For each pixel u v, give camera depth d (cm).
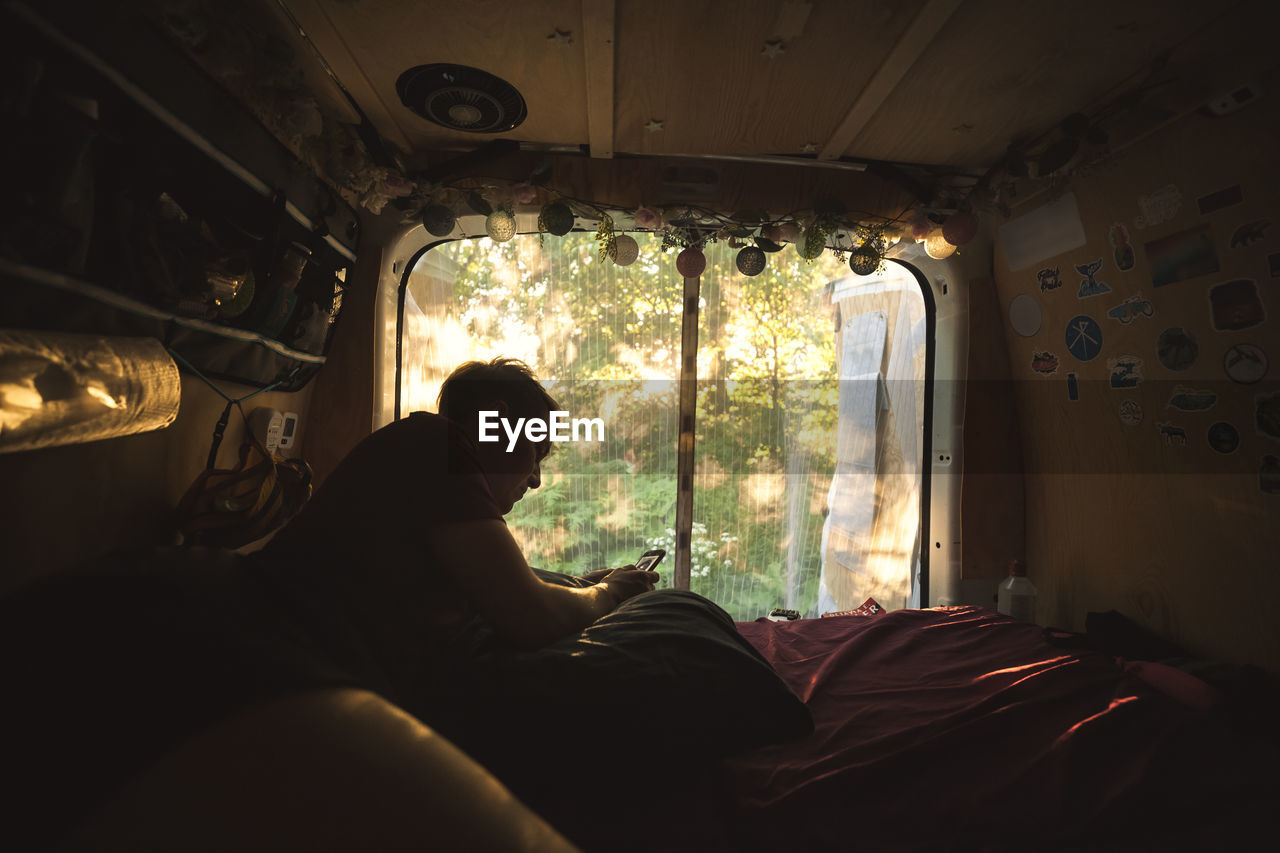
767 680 140
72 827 58
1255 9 164
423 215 254
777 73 199
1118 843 126
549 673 130
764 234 267
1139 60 187
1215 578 205
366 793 60
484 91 210
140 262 136
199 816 57
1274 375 186
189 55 147
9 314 108
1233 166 186
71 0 113
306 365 234
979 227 287
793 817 128
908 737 156
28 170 106
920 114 221
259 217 182
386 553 117
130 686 67
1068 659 201
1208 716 168
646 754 129
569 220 252
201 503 166
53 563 133
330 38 183
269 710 66
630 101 218
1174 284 210
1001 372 290
